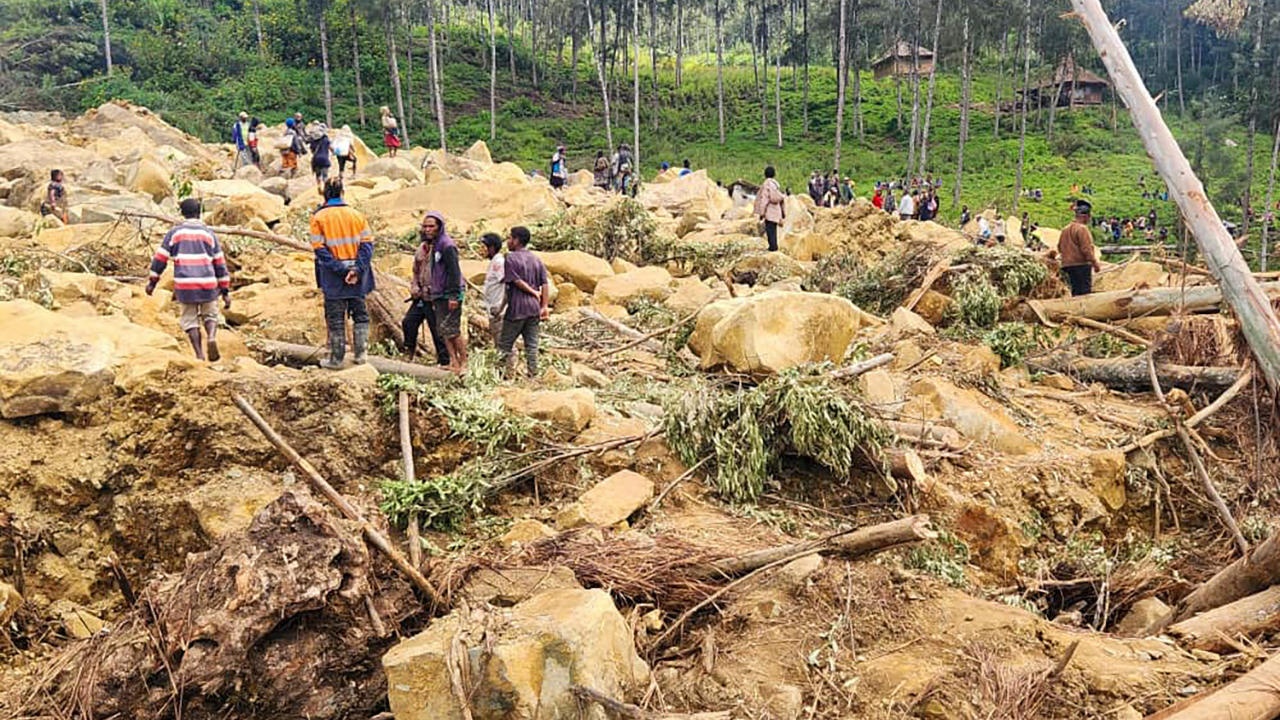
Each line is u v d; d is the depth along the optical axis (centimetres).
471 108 5575
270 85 5031
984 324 1123
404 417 655
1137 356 980
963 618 521
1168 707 439
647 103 6072
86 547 564
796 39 5753
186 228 785
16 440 582
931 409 822
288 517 447
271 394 645
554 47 7025
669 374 911
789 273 1498
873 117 5816
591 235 1536
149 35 5116
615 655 438
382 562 473
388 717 430
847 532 568
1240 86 4309
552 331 1084
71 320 645
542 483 661
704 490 674
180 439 607
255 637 423
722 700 448
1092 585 690
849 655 487
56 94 4366
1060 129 5391
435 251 848
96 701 428
